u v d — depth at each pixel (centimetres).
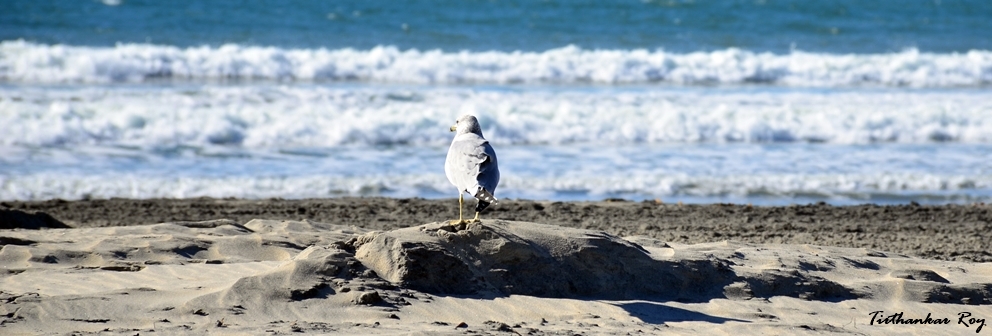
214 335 645
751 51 3397
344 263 779
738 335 713
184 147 1873
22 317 693
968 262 1071
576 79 2861
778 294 845
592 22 3994
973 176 1816
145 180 1620
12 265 873
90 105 2019
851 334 738
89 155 1773
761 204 1605
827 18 4356
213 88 2334
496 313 739
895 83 2973
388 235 810
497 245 805
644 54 3064
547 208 1457
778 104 2400
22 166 1669
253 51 2809
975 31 4175
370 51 2997
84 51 2650
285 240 1005
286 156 1845
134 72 2619
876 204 1580
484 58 2895
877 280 891
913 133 2169
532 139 2041
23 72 2495
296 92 2323
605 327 706
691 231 1298
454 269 787
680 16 4231
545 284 800
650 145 2041
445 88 2584
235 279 823
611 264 825
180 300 740
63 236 1001
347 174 1719
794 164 1888
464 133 812
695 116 2164
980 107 2378
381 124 2020
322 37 3444
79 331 659
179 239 977
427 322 703
